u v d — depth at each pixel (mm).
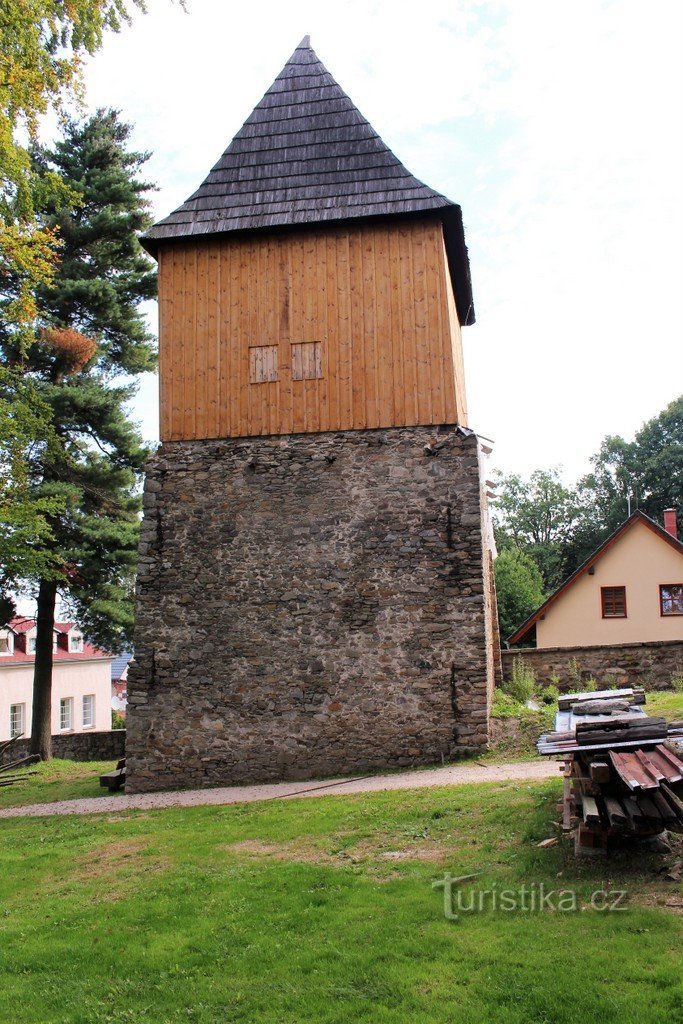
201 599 13758
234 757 13305
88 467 20750
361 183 14375
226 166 15000
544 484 51750
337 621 13383
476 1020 4938
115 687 49000
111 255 21781
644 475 43781
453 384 13703
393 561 13391
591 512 47156
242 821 9977
